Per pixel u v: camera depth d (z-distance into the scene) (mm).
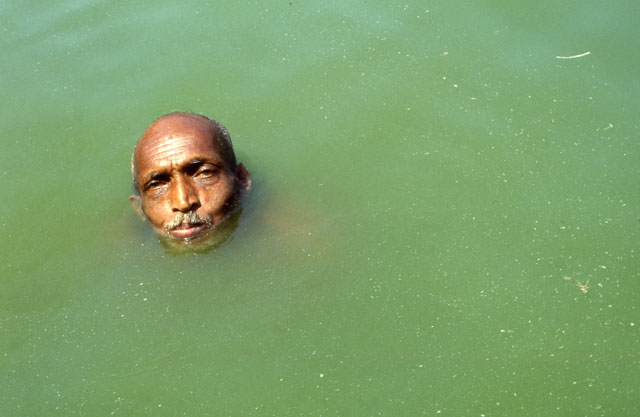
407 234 2021
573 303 1906
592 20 2346
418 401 1818
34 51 2424
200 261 2018
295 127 2215
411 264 1979
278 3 2486
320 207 2076
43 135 2258
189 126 2029
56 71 2379
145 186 2027
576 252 1969
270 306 1946
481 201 2057
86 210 2127
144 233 2064
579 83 2227
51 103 2314
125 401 1848
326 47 2359
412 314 1916
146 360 1894
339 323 1915
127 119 2270
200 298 1968
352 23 2408
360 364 1863
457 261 1977
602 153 2107
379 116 2215
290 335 1906
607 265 1947
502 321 1896
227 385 1854
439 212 2047
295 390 1842
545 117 2178
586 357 1844
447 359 1860
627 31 2311
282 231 2043
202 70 2344
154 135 2020
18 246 2072
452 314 1911
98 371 1886
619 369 1827
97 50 2418
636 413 1782
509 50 2307
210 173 2027
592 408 1792
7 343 1930
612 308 1896
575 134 2143
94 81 2352
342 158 2152
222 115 2244
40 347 1922
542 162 2105
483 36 2342
